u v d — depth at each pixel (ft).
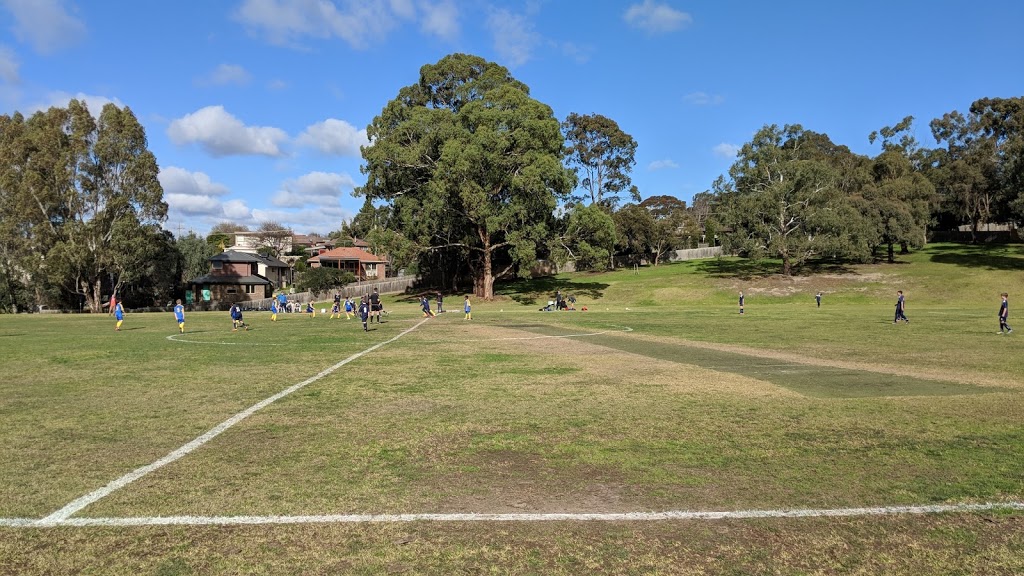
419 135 179.01
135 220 181.68
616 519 14.92
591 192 282.36
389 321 107.34
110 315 148.87
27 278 198.59
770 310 135.03
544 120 170.71
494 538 13.82
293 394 32.78
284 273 312.29
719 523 14.66
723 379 37.50
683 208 323.98
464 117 174.60
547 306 150.30
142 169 185.57
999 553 13.05
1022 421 25.32
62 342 67.00
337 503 16.05
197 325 100.37
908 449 21.04
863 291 168.86
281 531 14.24
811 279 188.65
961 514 15.19
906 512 15.31
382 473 18.65
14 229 176.45
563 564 12.53
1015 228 253.03
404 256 170.19
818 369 41.93
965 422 25.14
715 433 23.53
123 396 32.32
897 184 211.20
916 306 144.97
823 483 17.51
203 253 284.00
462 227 189.47
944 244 263.70
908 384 35.22
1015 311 118.01
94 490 17.11
